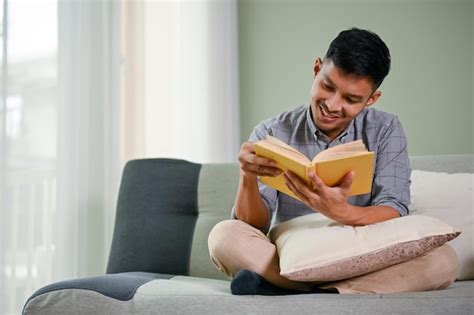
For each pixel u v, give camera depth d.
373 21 2.92
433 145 2.84
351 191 1.40
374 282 1.40
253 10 3.06
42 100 2.15
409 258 1.39
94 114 2.34
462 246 1.81
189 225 2.13
